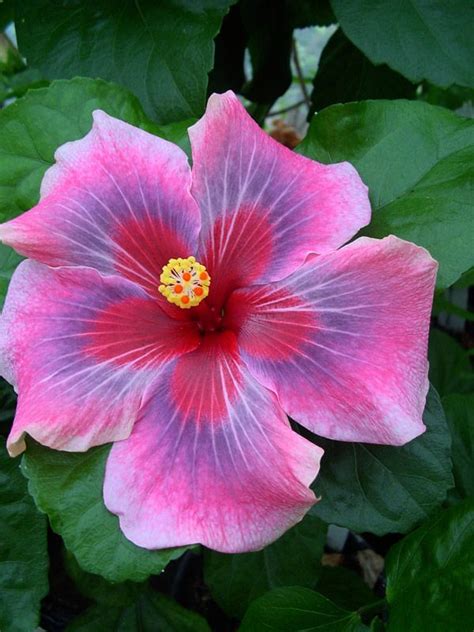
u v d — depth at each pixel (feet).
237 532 1.11
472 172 1.26
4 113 1.35
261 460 1.11
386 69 1.82
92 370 1.17
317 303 1.16
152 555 1.14
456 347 2.29
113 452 1.16
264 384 1.15
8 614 1.31
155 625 1.57
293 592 1.35
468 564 1.21
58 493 1.18
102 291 1.21
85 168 1.22
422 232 1.24
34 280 1.19
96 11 1.50
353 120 1.33
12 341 1.18
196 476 1.13
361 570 1.95
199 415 1.16
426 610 1.22
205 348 1.23
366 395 1.11
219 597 1.58
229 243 1.24
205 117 1.18
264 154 1.22
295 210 1.21
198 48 1.44
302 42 3.51
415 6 1.46
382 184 1.30
